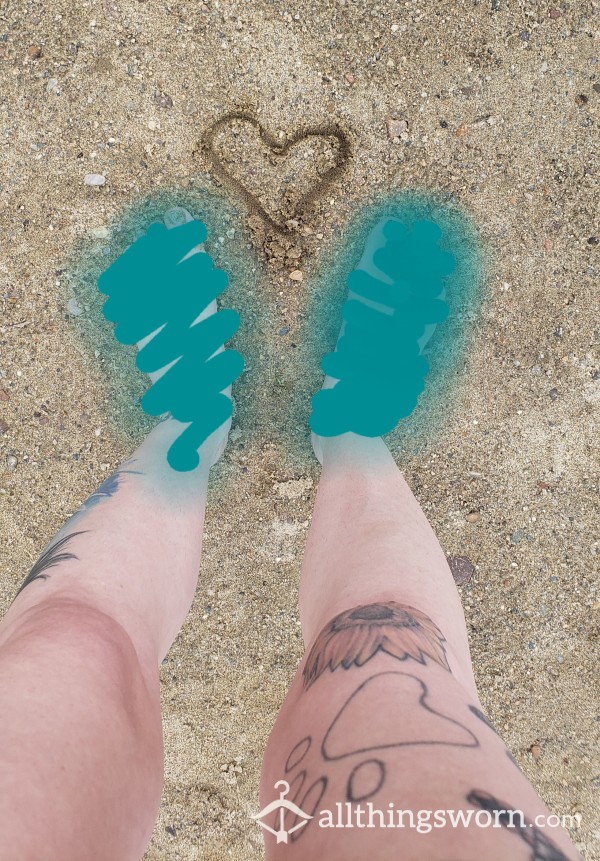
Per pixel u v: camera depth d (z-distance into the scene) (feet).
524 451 4.22
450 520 4.26
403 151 4.03
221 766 4.38
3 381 4.14
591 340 4.15
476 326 4.14
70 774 2.04
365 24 3.94
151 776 2.50
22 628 2.61
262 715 4.35
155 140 4.00
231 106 3.99
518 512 4.26
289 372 4.18
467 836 1.61
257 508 4.25
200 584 4.29
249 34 3.94
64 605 2.71
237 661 4.33
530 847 1.63
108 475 4.19
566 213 4.08
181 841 4.42
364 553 3.17
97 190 4.02
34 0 3.91
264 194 4.04
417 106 4.00
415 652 2.43
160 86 3.97
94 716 2.25
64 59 3.94
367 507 3.51
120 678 2.52
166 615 3.27
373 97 3.99
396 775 1.84
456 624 2.99
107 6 3.91
